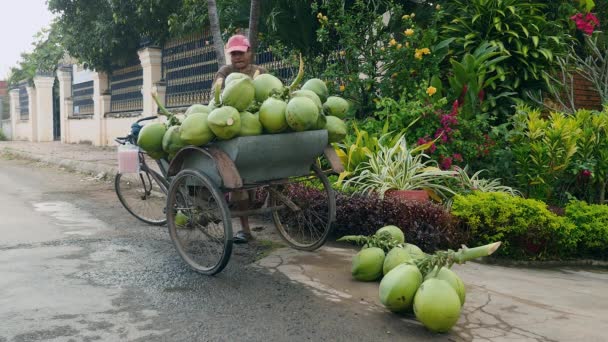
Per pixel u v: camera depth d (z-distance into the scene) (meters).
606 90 7.83
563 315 3.21
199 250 4.31
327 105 4.26
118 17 13.04
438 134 6.08
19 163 13.08
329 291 3.50
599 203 6.23
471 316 3.13
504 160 6.03
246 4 7.87
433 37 7.13
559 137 5.71
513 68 7.25
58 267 3.93
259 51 8.92
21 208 6.45
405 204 4.75
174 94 13.38
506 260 4.85
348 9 7.66
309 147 3.93
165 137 3.93
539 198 5.85
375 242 3.72
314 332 2.85
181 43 13.00
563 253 5.12
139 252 4.43
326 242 4.93
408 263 3.08
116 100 17.16
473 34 7.19
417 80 6.95
